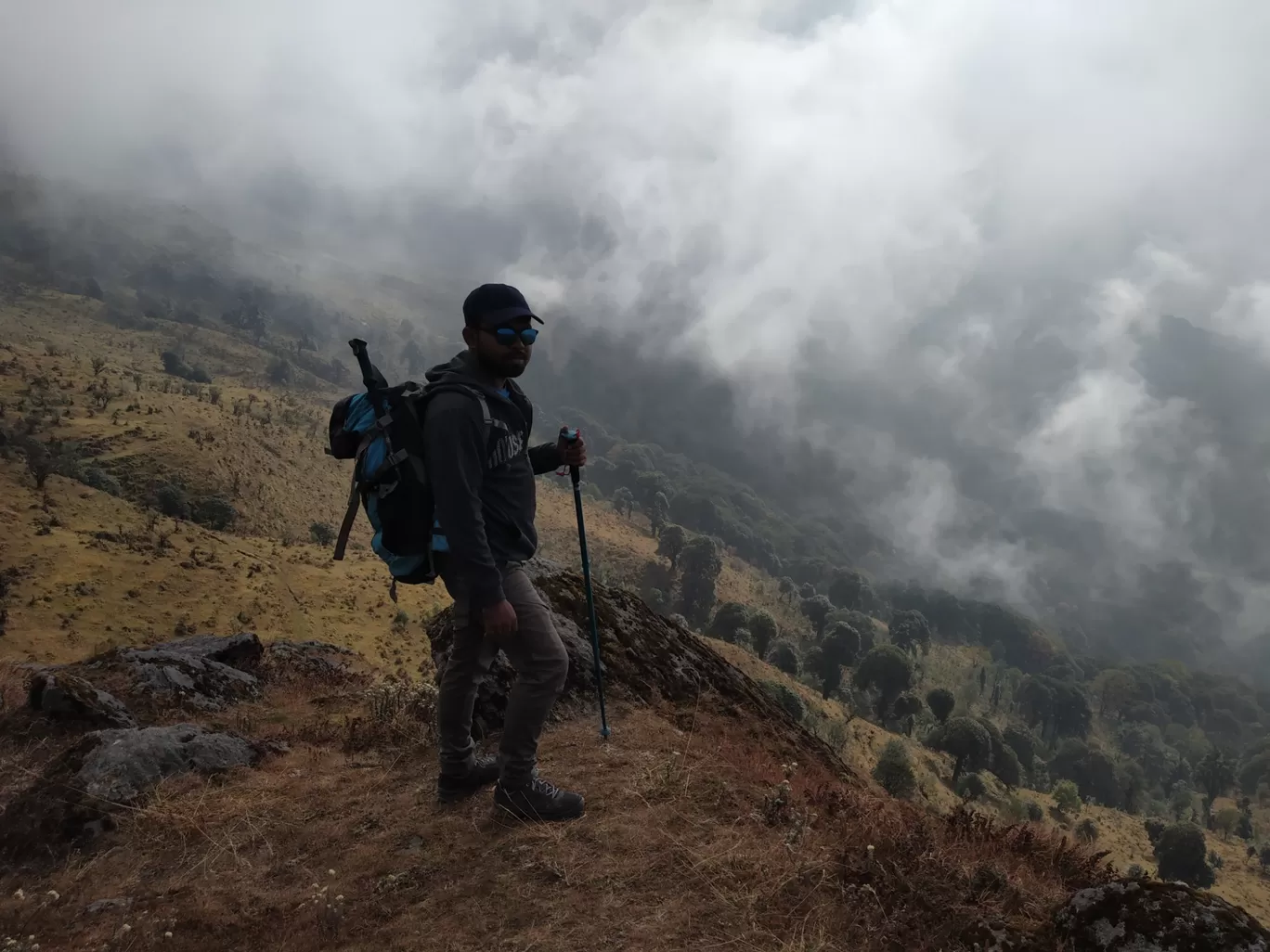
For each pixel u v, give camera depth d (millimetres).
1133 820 112750
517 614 3268
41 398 129375
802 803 3748
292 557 82375
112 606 57469
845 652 126500
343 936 2836
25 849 3869
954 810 3967
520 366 3113
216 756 4797
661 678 6211
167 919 3090
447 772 3734
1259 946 2236
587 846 3207
